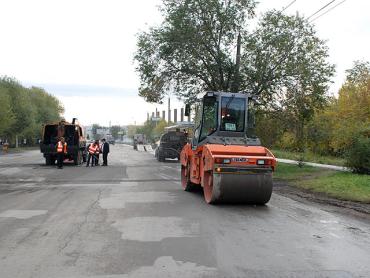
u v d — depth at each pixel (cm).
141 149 7462
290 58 2577
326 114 3141
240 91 2708
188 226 972
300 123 2795
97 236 863
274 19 2573
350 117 3142
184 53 2697
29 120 7519
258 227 977
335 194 1541
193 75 2827
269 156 1305
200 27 2656
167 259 710
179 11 2614
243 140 1403
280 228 972
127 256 725
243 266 678
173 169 2823
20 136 8175
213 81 2795
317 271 657
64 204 1264
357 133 2031
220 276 629
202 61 2748
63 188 1672
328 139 3030
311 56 2595
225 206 1275
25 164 3297
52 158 3169
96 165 3153
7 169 2739
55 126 3256
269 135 2820
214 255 737
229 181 1248
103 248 775
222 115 1457
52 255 729
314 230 957
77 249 768
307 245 818
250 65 2641
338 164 2784
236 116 1463
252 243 825
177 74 2867
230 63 2695
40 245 794
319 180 1875
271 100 2738
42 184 1827
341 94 3469
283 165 2753
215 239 851
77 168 2855
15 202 1306
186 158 1630
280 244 822
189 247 787
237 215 1127
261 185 1265
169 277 623
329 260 718
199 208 1227
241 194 1263
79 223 988
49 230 916
